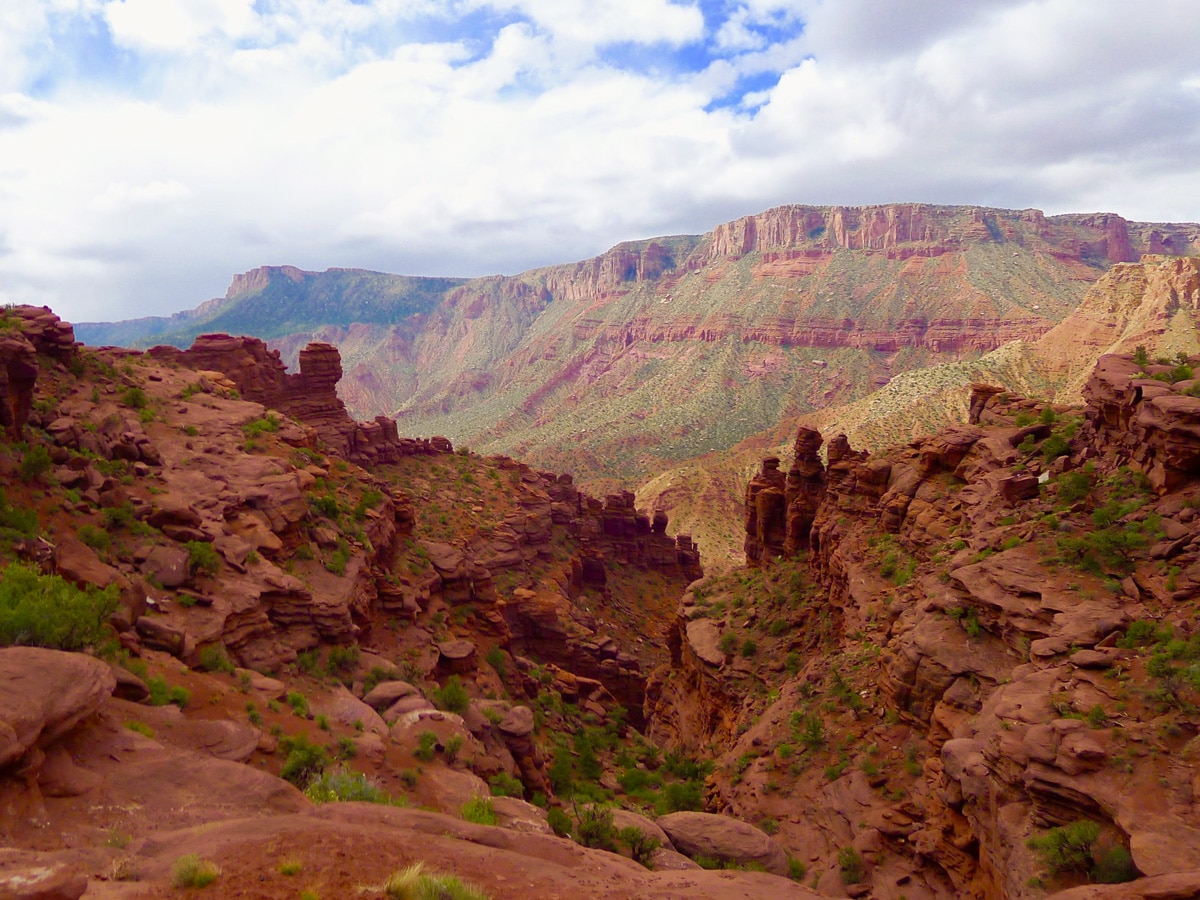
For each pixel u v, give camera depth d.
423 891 10.80
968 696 28.75
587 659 66.00
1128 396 33.16
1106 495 32.59
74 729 14.64
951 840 24.42
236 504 34.66
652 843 20.91
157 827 12.70
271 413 51.56
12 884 8.63
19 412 30.69
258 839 12.21
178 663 23.28
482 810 20.33
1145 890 13.05
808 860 29.92
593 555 98.19
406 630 41.72
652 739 61.12
